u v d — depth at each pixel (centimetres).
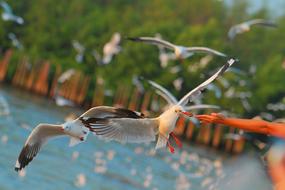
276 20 8250
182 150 5209
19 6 8144
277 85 6775
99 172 2861
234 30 2803
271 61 7038
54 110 5681
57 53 7862
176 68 5178
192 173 3506
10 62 7719
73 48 7694
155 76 6644
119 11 8806
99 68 7269
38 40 7925
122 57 6912
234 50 7394
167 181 3105
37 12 8150
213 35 6906
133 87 6838
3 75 7675
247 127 485
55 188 2345
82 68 7425
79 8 8294
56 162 2877
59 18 8206
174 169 3509
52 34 7962
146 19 8262
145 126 788
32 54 7744
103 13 8425
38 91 7419
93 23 7819
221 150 6406
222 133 6388
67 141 3584
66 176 2612
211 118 504
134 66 6812
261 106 6588
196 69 5647
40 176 2480
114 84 7031
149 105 6325
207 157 5253
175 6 8906
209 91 5531
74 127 948
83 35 7688
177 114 784
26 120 4222
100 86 7112
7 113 3991
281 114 6412
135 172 3095
